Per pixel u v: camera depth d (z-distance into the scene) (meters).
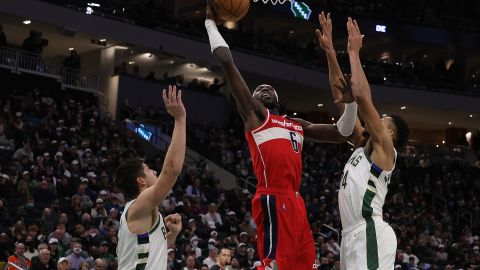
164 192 4.62
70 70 27.66
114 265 13.05
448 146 39.47
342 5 36.28
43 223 14.84
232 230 18.53
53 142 20.12
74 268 13.03
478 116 37.03
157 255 4.73
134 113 27.55
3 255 13.16
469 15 39.25
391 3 37.22
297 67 32.75
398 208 26.20
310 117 38.34
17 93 24.42
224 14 5.38
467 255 22.70
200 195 20.89
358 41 5.36
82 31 27.47
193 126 29.12
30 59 26.17
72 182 18.02
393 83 34.81
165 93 4.72
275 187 5.30
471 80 37.47
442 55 39.69
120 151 21.39
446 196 30.00
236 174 25.75
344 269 5.33
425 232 23.31
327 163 29.25
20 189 16.55
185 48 30.02
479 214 29.50
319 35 5.83
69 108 24.30
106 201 17.03
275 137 5.34
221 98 31.94
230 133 29.89
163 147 26.95
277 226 5.24
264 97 5.59
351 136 5.90
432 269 20.00
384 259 5.13
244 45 31.62
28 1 26.42
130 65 32.16
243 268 15.48
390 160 5.27
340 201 5.39
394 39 36.97
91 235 14.66
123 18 28.53
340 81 5.38
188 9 35.06
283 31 37.75
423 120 39.09
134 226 4.68
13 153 19.42
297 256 5.26
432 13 38.88
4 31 28.88
